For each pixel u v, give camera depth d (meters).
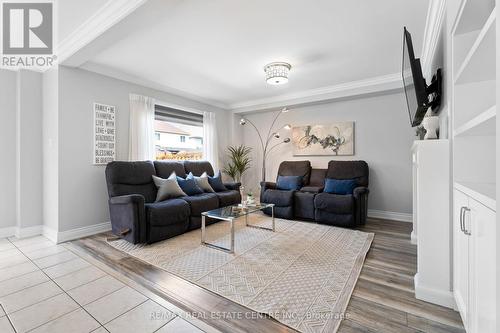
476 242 1.12
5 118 3.14
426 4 2.02
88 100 3.21
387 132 4.09
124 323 1.49
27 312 1.60
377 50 2.85
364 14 2.16
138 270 2.18
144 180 3.41
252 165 5.64
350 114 4.41
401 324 1.46
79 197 3.12
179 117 4.68
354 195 3.46
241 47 2.77
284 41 2.64
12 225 3.21
